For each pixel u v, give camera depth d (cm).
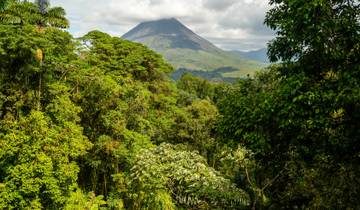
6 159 1886
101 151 2711
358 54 885
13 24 2395
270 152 1102
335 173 1027
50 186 1836
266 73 1309
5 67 2227
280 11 976
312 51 927
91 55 3350
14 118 2123
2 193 1745
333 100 836
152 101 3628
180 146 3228
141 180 1539
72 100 2609
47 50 2236
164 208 1855
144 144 2717
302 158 1070
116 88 2614
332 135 943
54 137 1964
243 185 1518
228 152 1558
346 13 882
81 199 2259
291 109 884
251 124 978
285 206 1256
